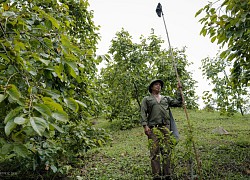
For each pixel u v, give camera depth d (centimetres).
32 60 164
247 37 322
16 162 446
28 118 100
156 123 374
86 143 355
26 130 99
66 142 356
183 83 974
